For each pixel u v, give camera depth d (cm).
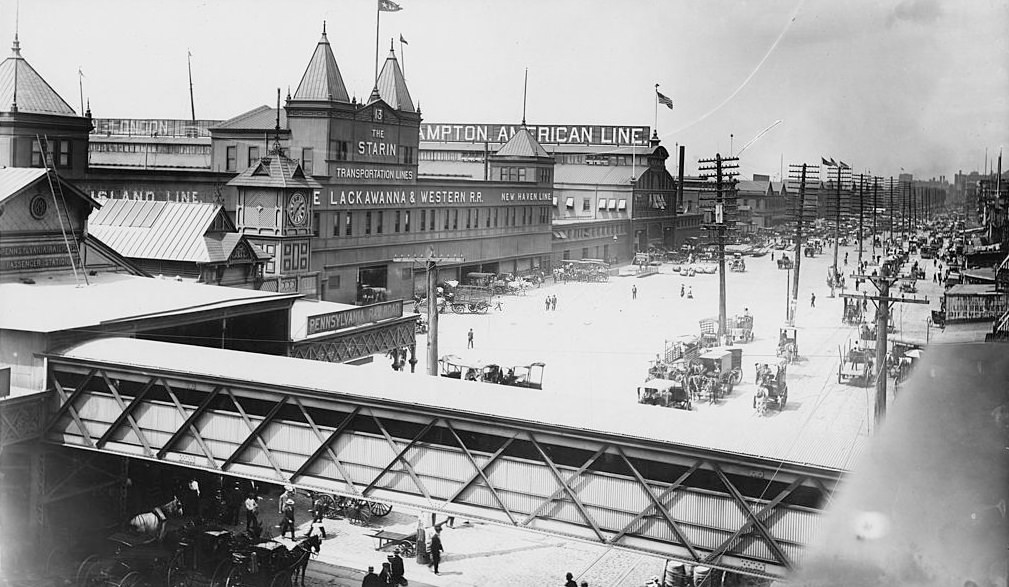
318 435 3198
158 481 4131
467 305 9681
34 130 7319
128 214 7131
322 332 5262
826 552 2580
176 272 6719
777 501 2603
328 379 3328
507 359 7194
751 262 12669
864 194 9431
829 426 5000
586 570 3766
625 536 2786
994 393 3462
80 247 4856
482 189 11069
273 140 8950
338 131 8612
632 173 13762
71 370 3559
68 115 7562
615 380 6550
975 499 2739
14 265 4466
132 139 11469
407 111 9738
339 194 8669
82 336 3759
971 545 2662
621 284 11712
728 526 2664
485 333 8400
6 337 3669
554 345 7844
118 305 4200
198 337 4919
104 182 7869
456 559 3853
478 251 11112
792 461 2572
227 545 3416
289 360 3659
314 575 3578
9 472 3678
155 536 3578
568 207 13950
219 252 6831
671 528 2725
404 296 9800
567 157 13862
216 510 4044
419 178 10206
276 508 4425
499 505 2955
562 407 3027
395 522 4272
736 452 2623
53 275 4691
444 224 10431
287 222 7588
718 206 8469
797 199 11862
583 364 7081
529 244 12206
